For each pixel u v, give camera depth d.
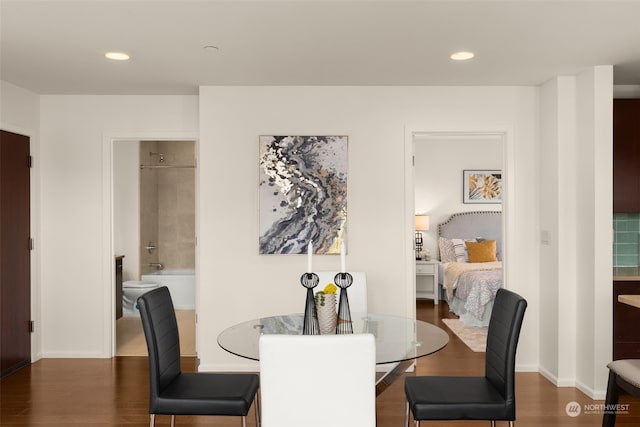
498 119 4.50
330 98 4.51
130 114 4.89
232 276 4.51
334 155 4.49
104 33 3.13
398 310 4.53
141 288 7.04
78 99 4.87
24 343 4.65
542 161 4.43
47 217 4.89
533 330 4.49
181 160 7.80
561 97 4.14
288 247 4.48
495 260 7.81
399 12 2.81
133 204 7.37
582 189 4.04
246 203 4.51
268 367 2.03
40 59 3.68
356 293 3.68
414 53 3.54
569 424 3.35
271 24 2.98
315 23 2.97
